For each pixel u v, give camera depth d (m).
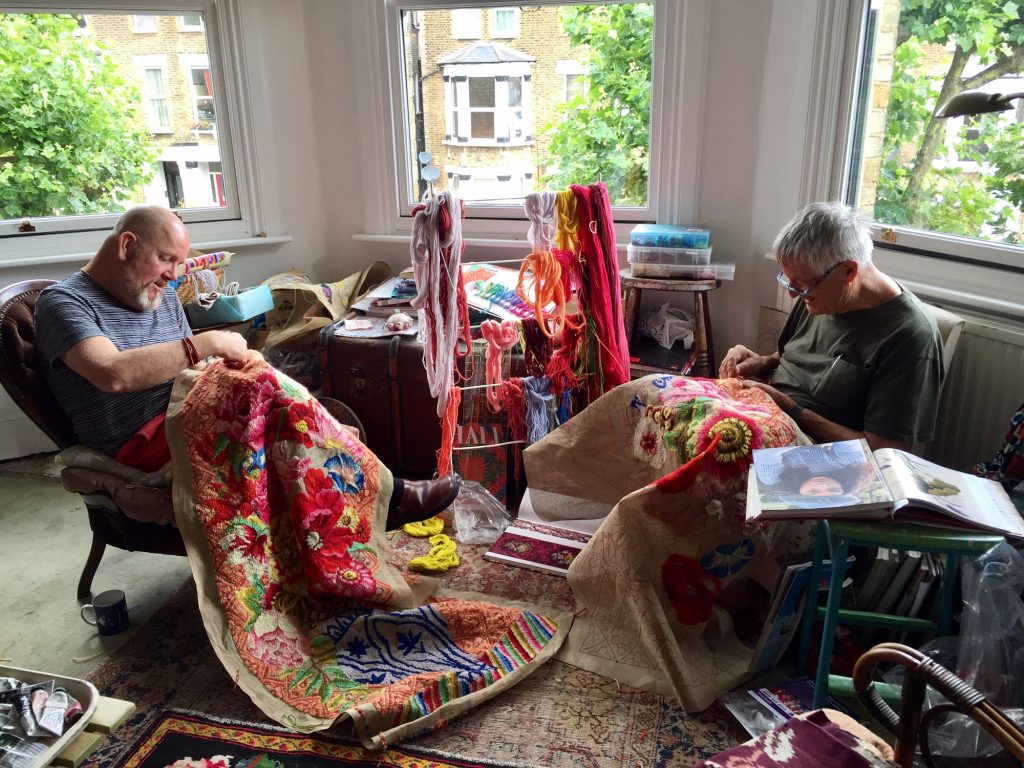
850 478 1.46
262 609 1.74
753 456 1.60
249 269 3.08
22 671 1.29
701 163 2.74
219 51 2.85
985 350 1.94
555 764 1.52
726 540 1.75
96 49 2.72
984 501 1.42
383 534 1.98
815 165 2.47
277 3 2.87
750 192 2.72
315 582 1.82
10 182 2.68
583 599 1.87
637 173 2.87
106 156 2.81
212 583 1.72
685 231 2.59
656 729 1.60
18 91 2.62
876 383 1.79
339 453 1.90
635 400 2.02
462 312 2.15
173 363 1.80
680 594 1.77
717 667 1.73
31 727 1.17
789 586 1.61
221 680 1.75
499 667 1.73
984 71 2.03
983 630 1.47
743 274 2.81
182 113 2.89
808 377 1.98
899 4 2.21
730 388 1.97
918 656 1.03
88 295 1.86
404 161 3.03
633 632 1.79
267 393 1.80
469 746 1.57
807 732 1.15
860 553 1.80
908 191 2.30
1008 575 1.48
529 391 2.30
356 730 1.55
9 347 1.82
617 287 2.25
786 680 1.72
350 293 2.91
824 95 2.39
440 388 2.16
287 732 1.59
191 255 2.87
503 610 1.89
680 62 2.63
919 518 1.37
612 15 2.70
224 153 2.97
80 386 1.86
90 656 1.83
